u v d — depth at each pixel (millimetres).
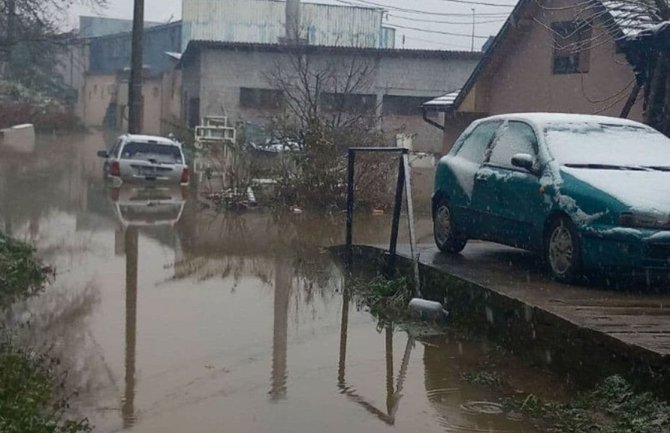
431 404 6621
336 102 29656
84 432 5824
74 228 15836
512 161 9477
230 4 57031
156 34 61562
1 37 23656
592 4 17641
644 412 6000
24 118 54562
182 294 10406
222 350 7996
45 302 9766
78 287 10617
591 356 6820
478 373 7336
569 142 9516
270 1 57500
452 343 8461
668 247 8227
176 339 8336
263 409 6426
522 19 24078
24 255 11305
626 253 8250
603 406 6262
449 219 11133
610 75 21609
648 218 8266
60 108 60625
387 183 20375
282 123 23703
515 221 9633
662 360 6094
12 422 5457
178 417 6207
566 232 8805
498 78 26016
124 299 10031
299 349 8141
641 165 9234
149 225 16594
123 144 24062
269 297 10453
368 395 6816
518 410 6465
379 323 9250
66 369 7262
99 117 68375
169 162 24000
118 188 23281
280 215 18938
